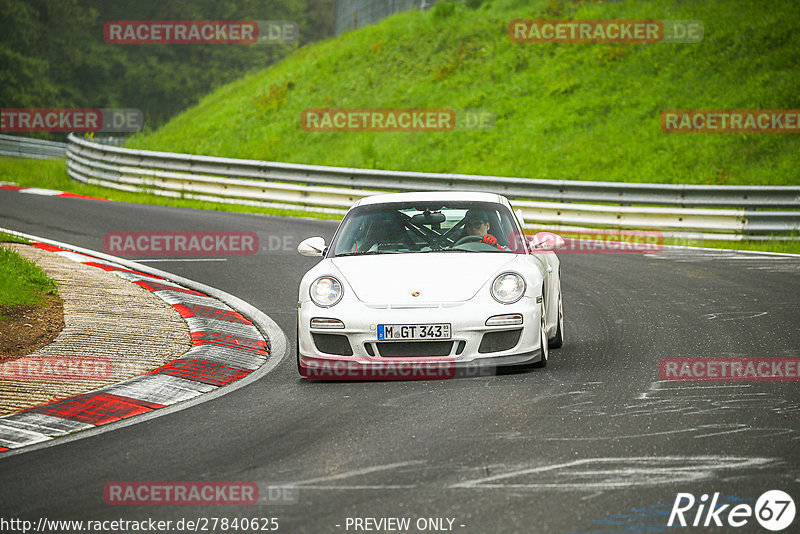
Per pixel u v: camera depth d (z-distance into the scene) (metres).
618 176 79.00
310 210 73.25
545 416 20.45
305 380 25.69
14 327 30.62
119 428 21.05
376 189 71.81
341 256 27.39
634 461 16.98
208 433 20.23
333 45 129.00
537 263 26.80
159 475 17.20
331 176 73.88
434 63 110.88
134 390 24.39
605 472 16.39
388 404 22.14
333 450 18.42
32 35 185.75
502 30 113.62
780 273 43.88
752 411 20.53
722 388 22.88
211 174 79.50
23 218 63.16
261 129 108.69
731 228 57.38
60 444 19.83
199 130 113.50
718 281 41.91
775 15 95.56
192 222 63.69
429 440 18.84
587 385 23.48
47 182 90.44
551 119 91.81
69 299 35.75
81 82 197.75
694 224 58.72
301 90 115.25
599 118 89.94
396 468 17.03
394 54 115.81
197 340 30.30
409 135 97.00
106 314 33.56
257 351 30.23
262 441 19.36
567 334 31.41
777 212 56.12
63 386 24.55
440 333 24.08
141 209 70.75
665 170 77.62
